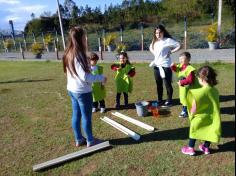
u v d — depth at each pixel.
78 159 4.61
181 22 39.41
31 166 4.53
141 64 12.90
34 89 9.63
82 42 4.34
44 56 23.11
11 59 21.80
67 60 4.39
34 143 5.30
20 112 7.20
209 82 4.21
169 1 47.38
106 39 23.00
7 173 4.38
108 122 5.98
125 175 4.09
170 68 6.46
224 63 11.21
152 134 5.29
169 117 6.03
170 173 4.04
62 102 7.80
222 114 5.91
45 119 6.55
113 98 7.73
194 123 4.29
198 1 40.62
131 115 6.36
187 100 4.32
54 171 4.35
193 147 4.43
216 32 17.39
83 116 4.76
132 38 27.20
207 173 3.97
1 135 5.78
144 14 51.28
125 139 5.17
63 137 5.47
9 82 11.31
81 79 4.40
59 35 34.88
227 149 4.53
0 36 38.41
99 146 4.85
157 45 6.44
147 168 4.20
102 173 4.18
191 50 18.03
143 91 8.17
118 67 6.77
